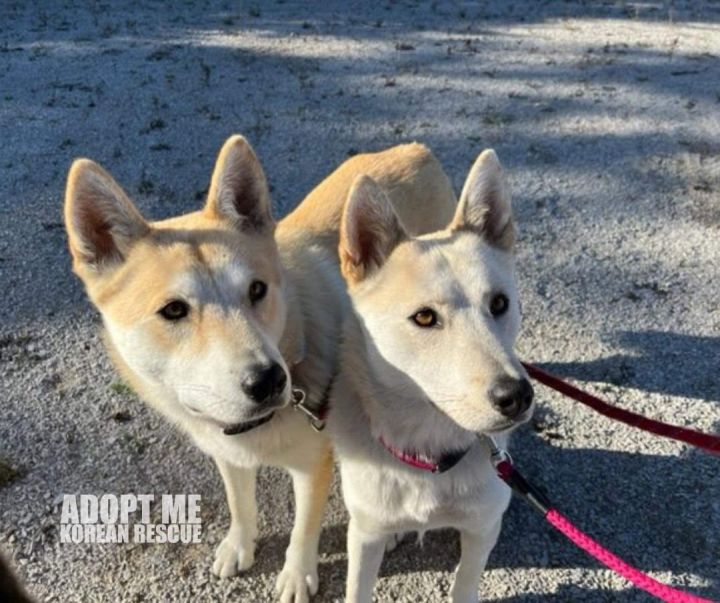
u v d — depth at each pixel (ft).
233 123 5.22
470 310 1.71
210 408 1.76
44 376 2.89
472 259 1.79
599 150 4.85
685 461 2.54
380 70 6.47
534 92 5.92
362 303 1.83
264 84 6.05
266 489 2.54
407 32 7.83
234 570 2.22
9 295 3.32
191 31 7.77
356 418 1.88
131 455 2.58
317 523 2.15
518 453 2.59
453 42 7.41
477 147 4.91
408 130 5.17
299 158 4.73
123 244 1.93
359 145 4.92
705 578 2.16
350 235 1.81
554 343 3.11
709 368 2.94
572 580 2.17
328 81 6.19
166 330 1.84
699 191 4.31
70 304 3.28
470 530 1.89
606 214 4.08
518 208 4.15
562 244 3.80
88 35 7.54
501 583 2.17
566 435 2.66
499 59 6.79
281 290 1.99
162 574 2.20
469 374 1.61
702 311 3.27
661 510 2.37
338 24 8.14
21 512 2.36
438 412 1.73
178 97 5.70
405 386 1.74
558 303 3.34
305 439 2.01
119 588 2.16
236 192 2.04
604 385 2.87
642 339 3.11
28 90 5.80
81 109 5.42
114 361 2.11
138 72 6.28
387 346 1.75
